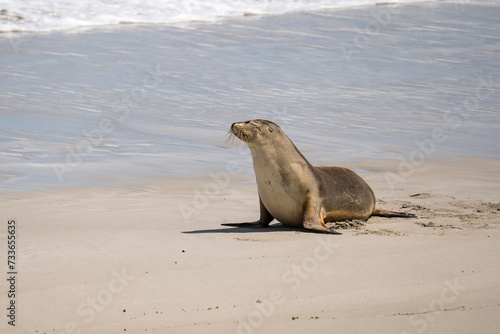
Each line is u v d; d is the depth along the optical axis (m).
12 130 26.70
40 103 30.61
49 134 26.55
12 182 20.89
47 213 17.53
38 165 22.89
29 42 43.38
